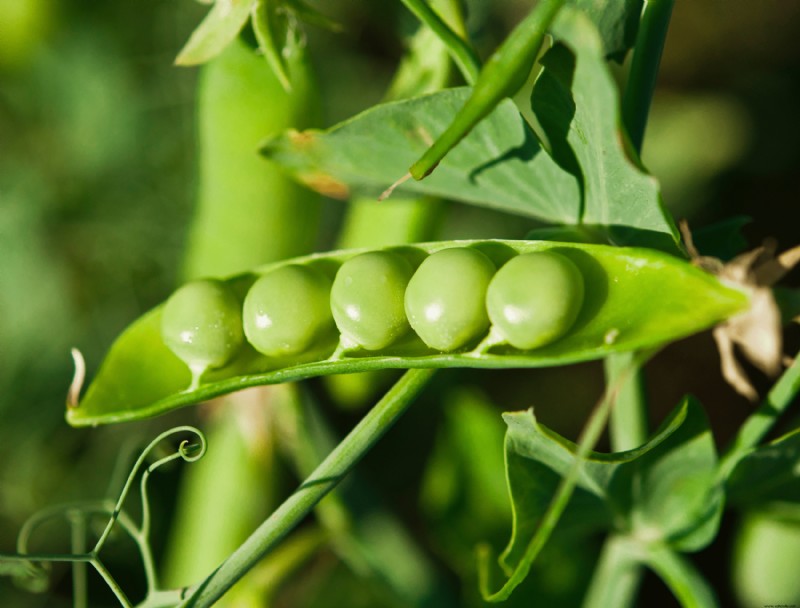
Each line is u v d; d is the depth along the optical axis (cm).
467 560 44
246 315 38
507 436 37
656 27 37
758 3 60
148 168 55
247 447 43
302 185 41
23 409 53
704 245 38
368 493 43
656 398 56
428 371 37
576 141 37
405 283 38
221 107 41
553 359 36
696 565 48
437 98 37
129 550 48
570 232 38
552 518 36
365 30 56
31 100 54
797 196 58
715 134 59
